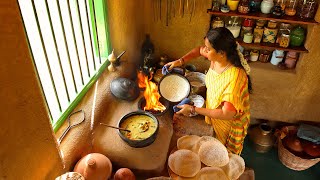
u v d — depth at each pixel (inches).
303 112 112.7
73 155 61.1
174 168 65.7
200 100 86.6
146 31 106.0
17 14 36.4
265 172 111.6
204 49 67.8
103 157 61.9
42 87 55.9
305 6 91.1
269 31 98.8
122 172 61.1
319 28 91.3
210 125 81.4
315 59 97.7
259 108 115.5
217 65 69.7
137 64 102.0
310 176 110.0
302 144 109.5
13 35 36.4
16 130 40.2
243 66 68.6
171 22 101.2
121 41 87.4
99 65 81.3
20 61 38.5
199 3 95.0
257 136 115.8
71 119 66.4
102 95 75.2
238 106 65.1
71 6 64.7
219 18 100.0
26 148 43.3
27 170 44.7
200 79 97.3
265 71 104.3
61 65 61.2
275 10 92.5
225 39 62.4
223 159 68.0
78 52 69.7
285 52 105.7
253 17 92.7
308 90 105.7
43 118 46.3
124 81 78.2
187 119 82.9
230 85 65.4
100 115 72.9
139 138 67.3
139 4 96.3
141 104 78.5
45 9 55.2
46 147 48.7
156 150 68.4
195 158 67.4
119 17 82.4
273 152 118.5
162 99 81.3
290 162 108.8
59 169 54.6
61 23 59.2
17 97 39.2
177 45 106.1
